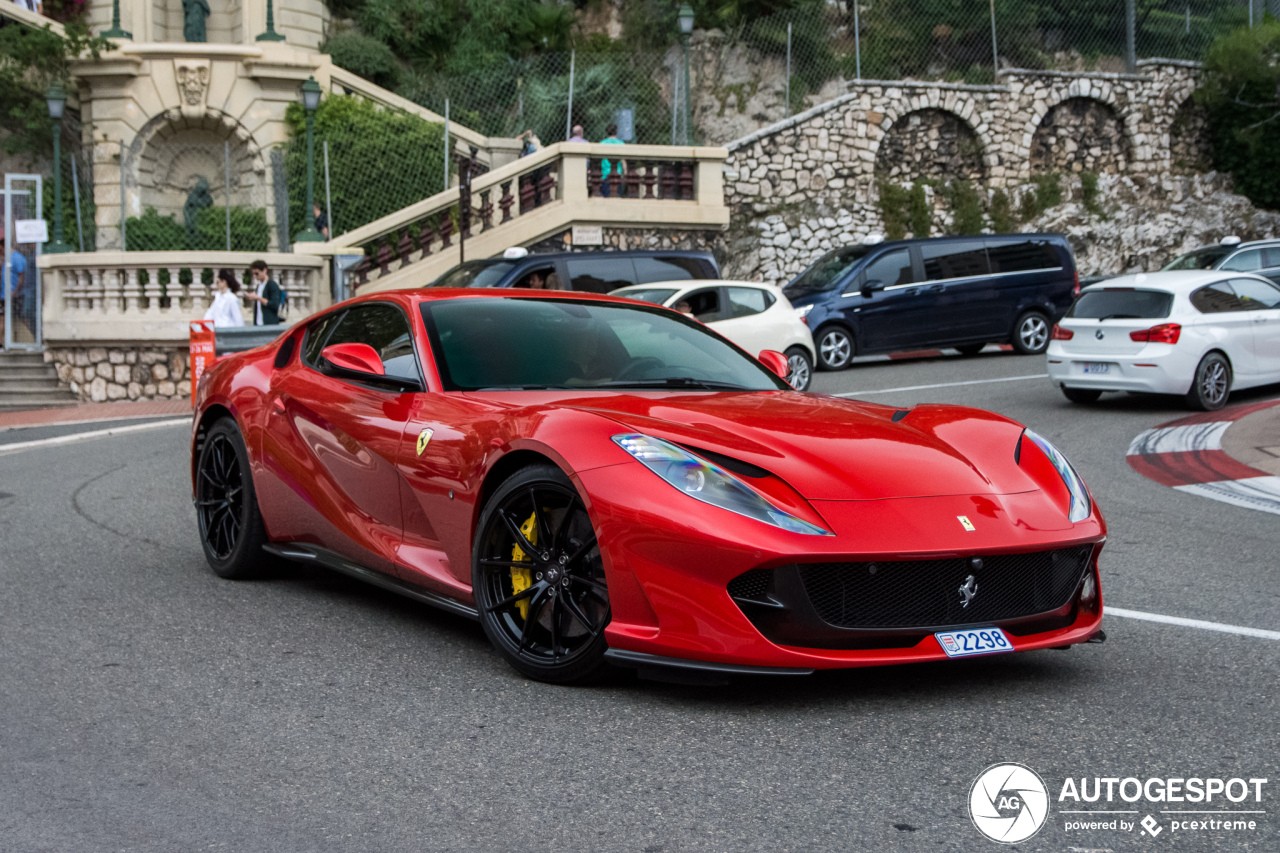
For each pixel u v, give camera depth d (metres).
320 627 4.45
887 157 26.22
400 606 4.82
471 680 3.74
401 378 4.39
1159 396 12.96
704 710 3.43
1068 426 10.92
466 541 3.94
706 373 4.63
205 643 4.23
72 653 4.12
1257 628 4.41
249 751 3.13
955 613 3.43
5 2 25.88
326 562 4.79
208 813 2.72
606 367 4.50
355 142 23.94
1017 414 11.80
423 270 20.56
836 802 2.74
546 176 21.73
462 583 4.00
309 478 4.79
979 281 17.98
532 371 4.39
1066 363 12.20
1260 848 2.50
